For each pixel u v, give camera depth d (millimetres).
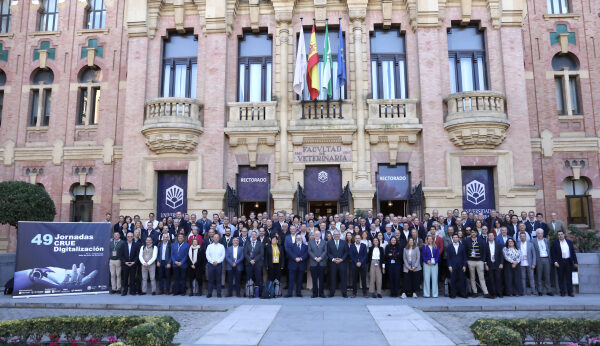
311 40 17594
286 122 17828
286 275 14125
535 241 13125
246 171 18125
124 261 13227
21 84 21047
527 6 19797
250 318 9289
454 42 18516
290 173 17688
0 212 14727
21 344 7293
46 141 20594
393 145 17578
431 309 10773
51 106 20781
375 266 12547
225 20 18391
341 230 13203
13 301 12164
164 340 6656
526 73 19297
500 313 10516
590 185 18688
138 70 18484
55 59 21078
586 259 13555
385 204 17969
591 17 19641
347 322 8891
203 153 17766
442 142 17266
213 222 14148
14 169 20469
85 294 13500
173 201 18000
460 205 16922
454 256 12586
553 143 18781
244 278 13844
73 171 20266
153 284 13266
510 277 12727
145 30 18719
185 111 17719
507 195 16984
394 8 18547
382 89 18375
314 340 7500
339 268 12617
